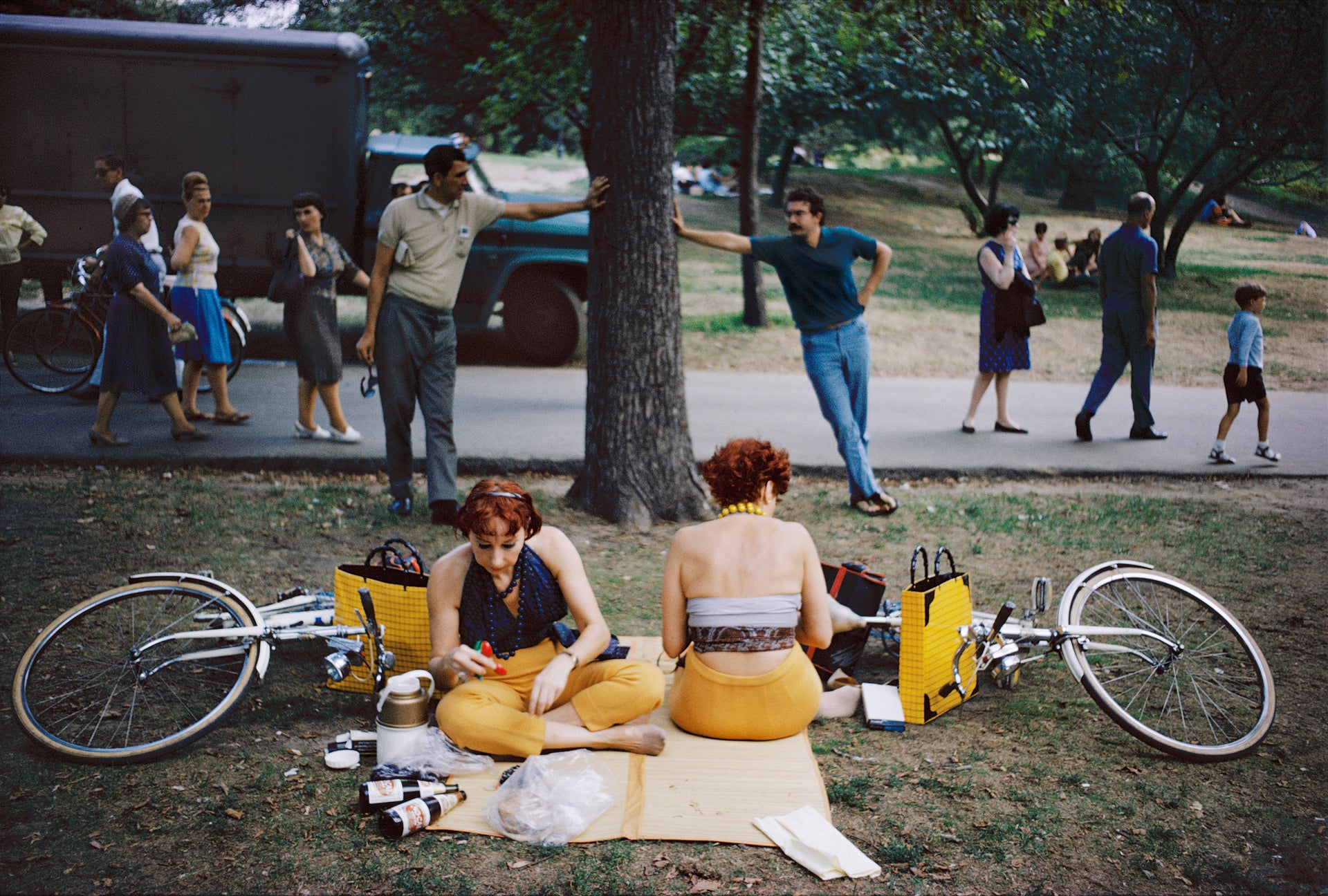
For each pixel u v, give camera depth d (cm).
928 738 391
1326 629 501
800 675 371
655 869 300
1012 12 880
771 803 334
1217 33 1625
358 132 1095
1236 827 331
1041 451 841
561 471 758
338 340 778
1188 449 856
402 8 1469
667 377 653
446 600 370
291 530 608
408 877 295
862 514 684
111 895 286
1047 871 305
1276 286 1744
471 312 1109
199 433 775
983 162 2933
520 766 343
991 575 575
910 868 304
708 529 378
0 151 1045
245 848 309
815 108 1758
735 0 1192
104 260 716
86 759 354
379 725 357
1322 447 871
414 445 796
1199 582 564
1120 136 1853
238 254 1078
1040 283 1797
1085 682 396
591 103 643
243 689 380
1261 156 1719
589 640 368
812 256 643
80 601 488
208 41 1038
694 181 2861
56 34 1026
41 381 934
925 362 1269
